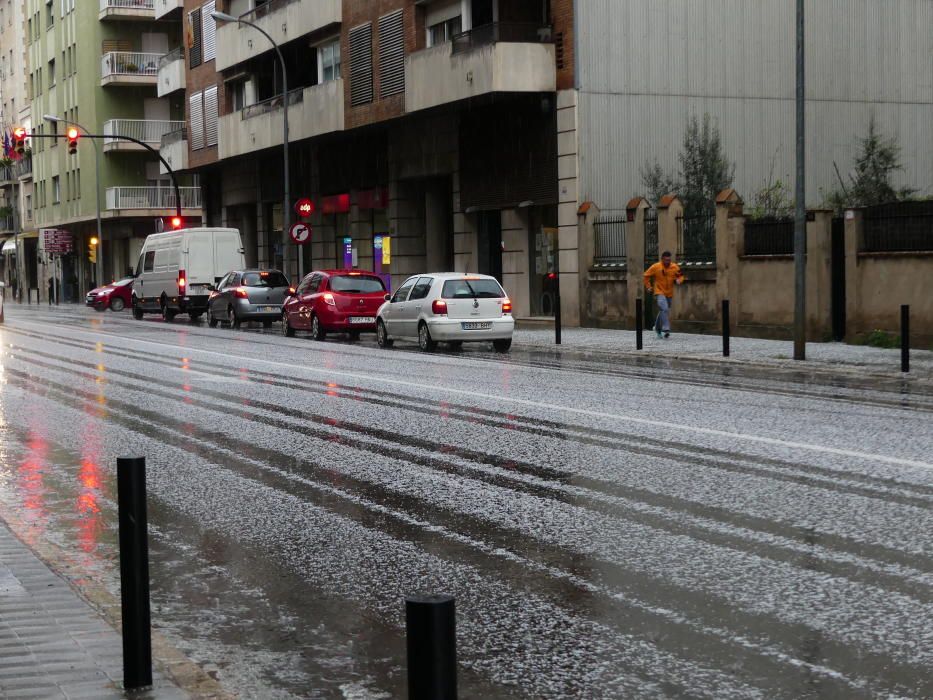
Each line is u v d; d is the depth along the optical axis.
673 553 7.02
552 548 7.22
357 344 27.69
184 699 4.46
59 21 78.62
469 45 33.00
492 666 5.11
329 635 5.67
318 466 10.42
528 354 23.62
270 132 45.56
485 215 36.09
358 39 39.94
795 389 16.12
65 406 15.43
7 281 97.19
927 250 21.84
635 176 31.55
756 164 32.62
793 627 5.55
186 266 41.03
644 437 11.62
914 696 4.64
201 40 54.53
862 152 33.97
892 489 8.79
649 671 5.00
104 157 72.00
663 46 31.66
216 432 12.76
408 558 7.09
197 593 6.46
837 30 33.56
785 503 8.35
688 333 27.75
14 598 5.97
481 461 10.45
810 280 23.95
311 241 47.00
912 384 16.83
